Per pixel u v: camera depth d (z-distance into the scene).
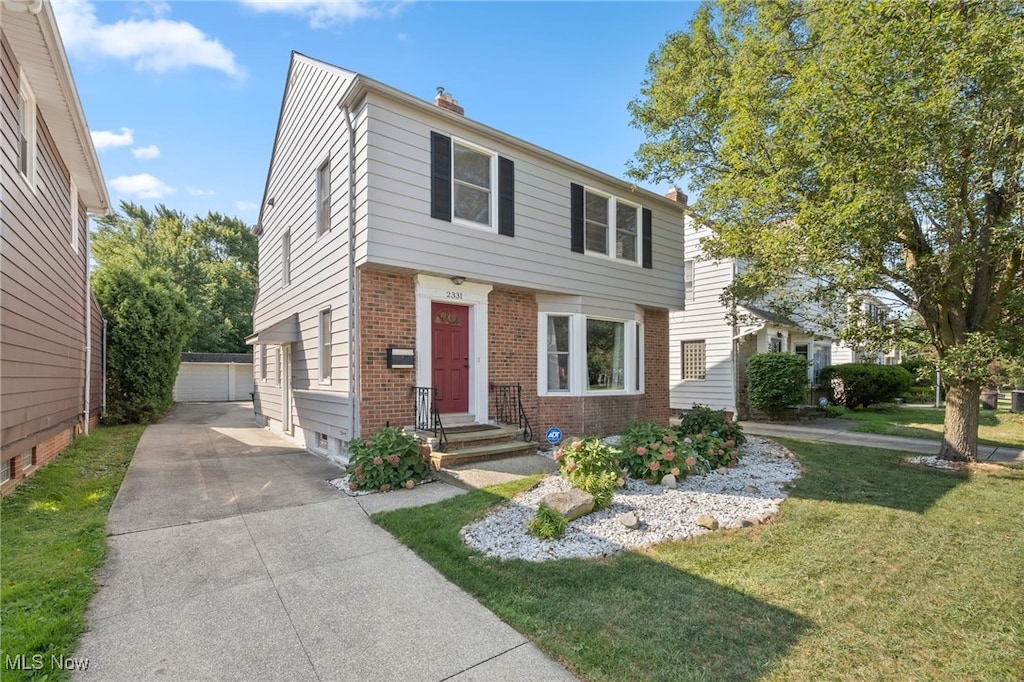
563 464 5.64
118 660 2.70
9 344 5.14
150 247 31.81
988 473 6.79
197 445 9.71
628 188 10.36
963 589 3.45
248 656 2.77
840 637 2.88
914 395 19.56
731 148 6.96
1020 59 4.76
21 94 5.84
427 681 2.55
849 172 5.55
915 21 5.11
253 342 11.76
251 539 4.50
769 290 8.78
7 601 3.14
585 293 9.59
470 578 3.68
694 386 14.96
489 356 8.59
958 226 6.26
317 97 8.75
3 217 4.97
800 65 6.74
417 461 6.39
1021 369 7.60
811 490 5.86
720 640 2.85
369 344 7.20
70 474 6.70
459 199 7.96
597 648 2.79
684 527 4.62
